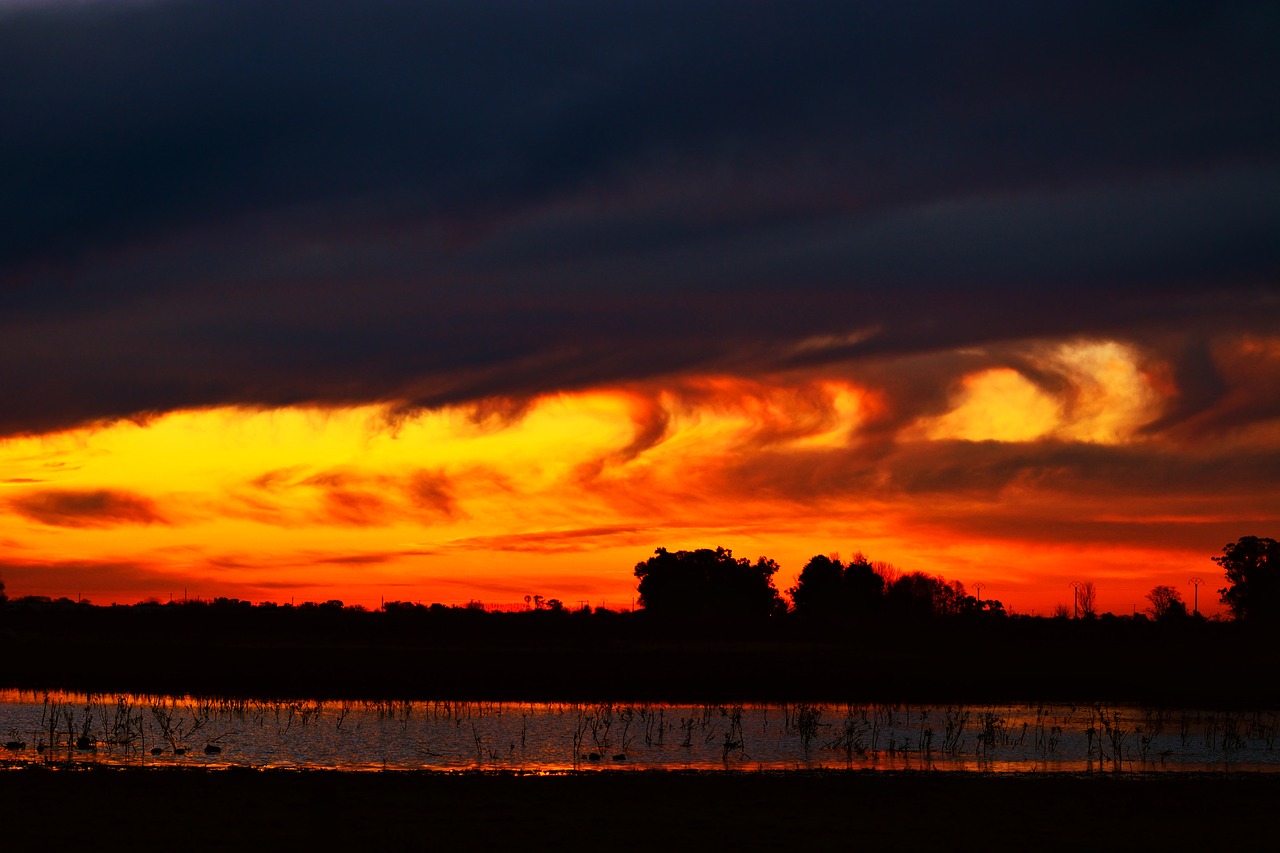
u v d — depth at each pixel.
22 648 100.00
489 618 156.25
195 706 64.56
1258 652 116.62
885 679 87.38
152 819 32.47
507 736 54.03
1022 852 31.19
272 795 36.06
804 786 40.03
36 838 30.19
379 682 78.81
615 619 157.88
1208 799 38.78
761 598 184.88
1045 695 79.44
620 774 43.03
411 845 29.88
